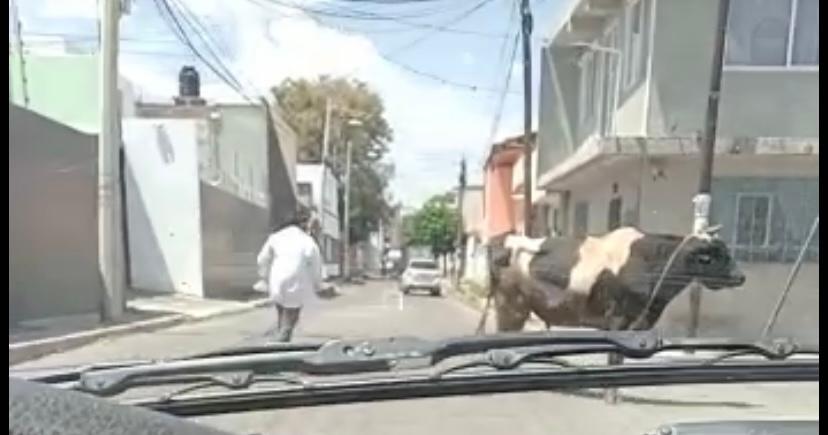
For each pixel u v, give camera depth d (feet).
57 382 7.18
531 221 52.95
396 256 129.70
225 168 71.46
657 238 28.17
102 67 43.06
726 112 39.73
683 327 27.96
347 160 77.61
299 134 71.05
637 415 15.69
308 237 31.48
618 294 27.40
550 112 52.06
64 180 43.42
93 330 32.94
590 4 45.44
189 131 64.75
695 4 40.11
